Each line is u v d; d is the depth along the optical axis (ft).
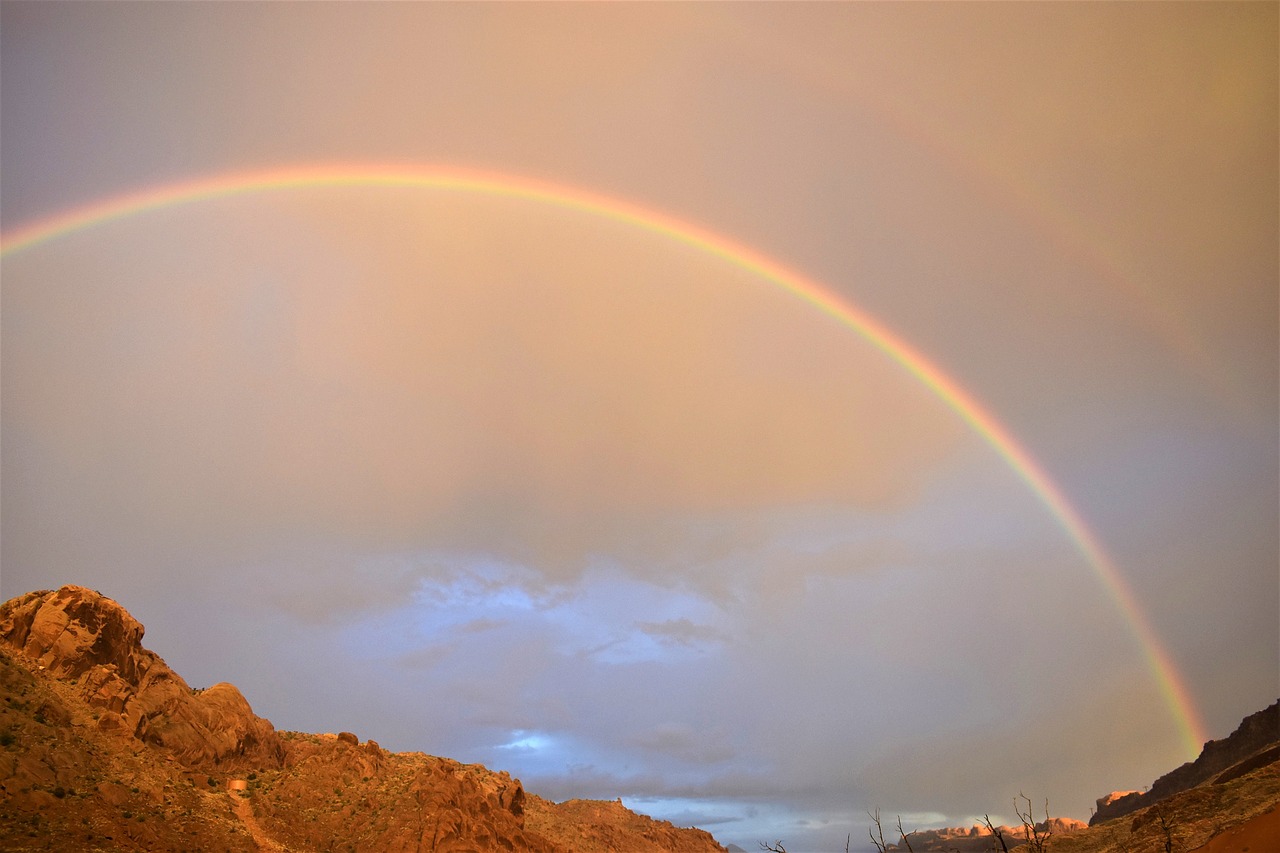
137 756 232.94
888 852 219.61
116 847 181.57
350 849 252.83
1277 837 156.46
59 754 201.77
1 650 233.76
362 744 315.37
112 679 252.83
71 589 261.03
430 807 273.54
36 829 173.37
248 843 222.28
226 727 284.00
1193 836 214.90
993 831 190.08
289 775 282.56
